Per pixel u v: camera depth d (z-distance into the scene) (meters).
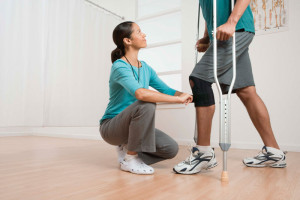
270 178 1.16
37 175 1.21
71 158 1.78
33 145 2.65
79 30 3.07
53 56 2.79
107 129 1.38
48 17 2.75
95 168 1.40
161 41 3.27
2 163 1.56
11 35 2.45
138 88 1.19
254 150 2.36
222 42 1.19
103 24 3.36
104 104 3.34
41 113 2.68
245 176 1.20
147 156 1.40
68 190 0.94
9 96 2.43
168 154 1.41
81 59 3.08
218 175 1.21
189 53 2.90
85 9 3.15
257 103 1.44
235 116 2.57
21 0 2.54
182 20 2.96
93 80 3.21
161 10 3.29
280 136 2.36
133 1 3.46
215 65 1.08
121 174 1.24
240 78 1.41
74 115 2.99
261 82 2.47
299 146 2.26
